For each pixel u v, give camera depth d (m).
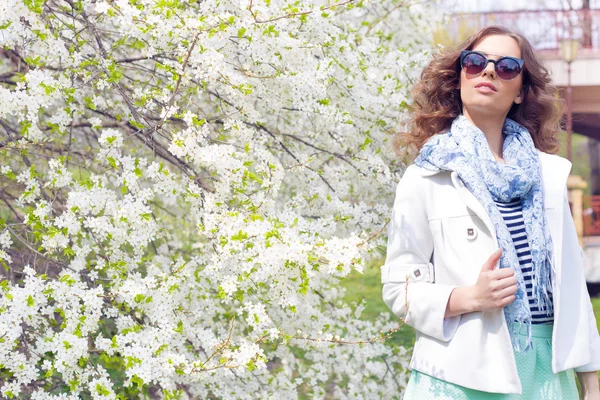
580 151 23.91
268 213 2.71
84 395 2.80
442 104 2.42
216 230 2.53
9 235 2.63
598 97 11.18
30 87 2.46
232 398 3.21
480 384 1.99
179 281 2.75
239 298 2.70
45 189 3.06
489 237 2.06
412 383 2.14
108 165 2.82
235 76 2.66
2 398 2.42
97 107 3.13
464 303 2.00
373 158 3.29
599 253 10.27
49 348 2.38
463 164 2.09
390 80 3.41
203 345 2.85
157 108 2.91
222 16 2.60
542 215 2.08
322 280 3.95
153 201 4.08
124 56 3.42
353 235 2.42
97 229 2.54
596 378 2.15
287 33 2.94
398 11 4.43
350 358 3.97
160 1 2.53
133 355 2.38
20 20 2.68
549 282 2.07
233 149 2.53
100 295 2.50
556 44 10.55
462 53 2.20
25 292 2.32
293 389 3.49
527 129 2.41
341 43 3.25
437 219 2.13
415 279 2.14
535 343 2.04
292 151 3.48
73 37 2.85
